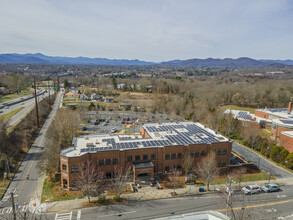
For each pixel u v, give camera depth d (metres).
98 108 142.88
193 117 117.50
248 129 84.44
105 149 53.62
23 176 54.66
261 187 50.94
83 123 110.19
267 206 43.69
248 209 42.25
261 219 39.03
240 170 59.50
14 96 163.88
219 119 100.38
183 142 59.28
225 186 50.38
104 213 40.84
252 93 151.75
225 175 58.59
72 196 46.31
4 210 40.72
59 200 44.72
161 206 43.38
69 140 70.12
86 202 44.25
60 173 54.78
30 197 45.59
